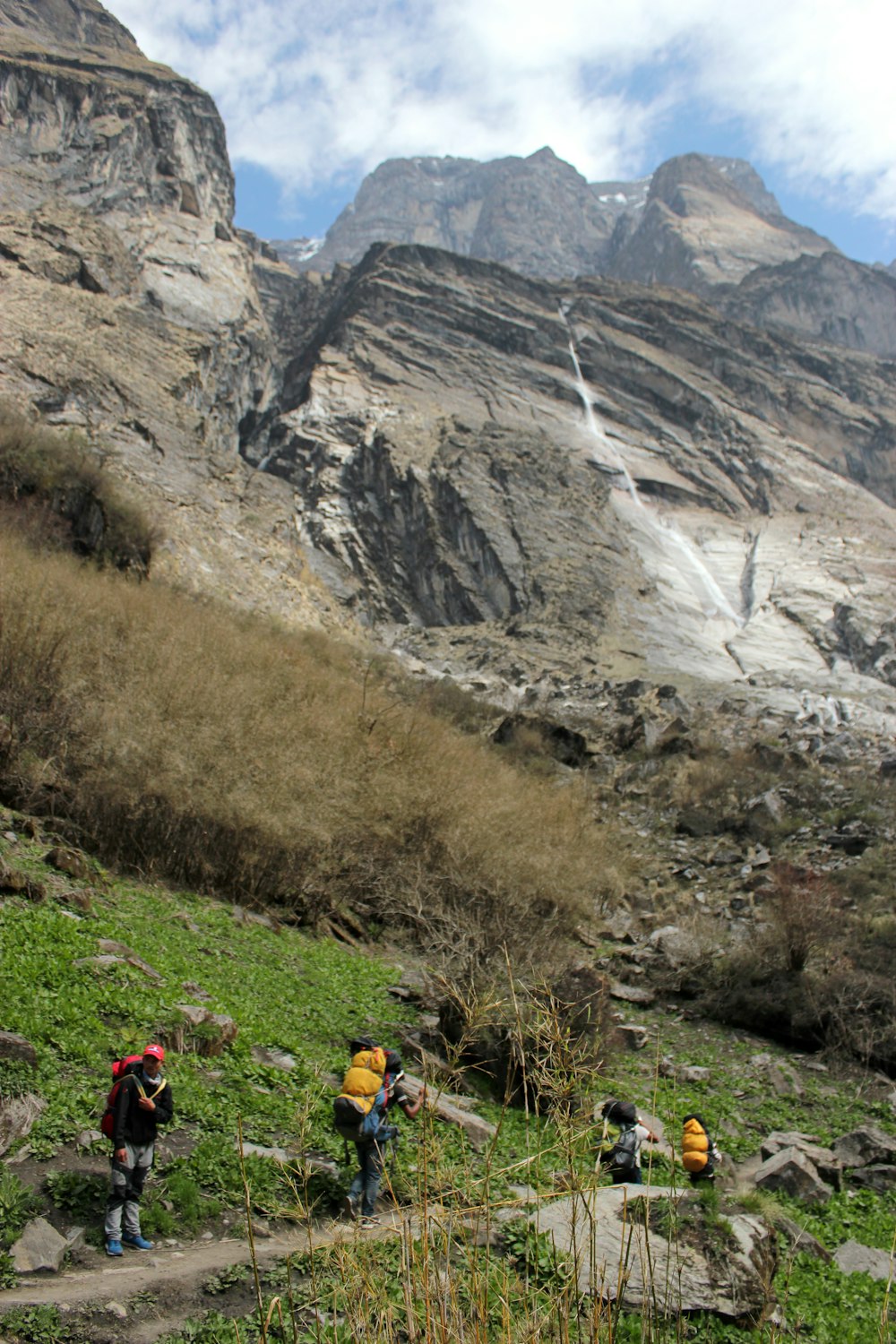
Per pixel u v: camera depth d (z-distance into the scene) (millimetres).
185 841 15109
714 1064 13734
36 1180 6207
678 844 26094
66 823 14344
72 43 114000
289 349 140375
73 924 10445
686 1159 8148
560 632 73000
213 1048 8844
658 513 102000
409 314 115375
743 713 47562
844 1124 12070
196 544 54000
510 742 34594
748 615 85750
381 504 89625
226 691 18719
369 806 17625
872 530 103750
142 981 9609
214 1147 7090
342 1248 3729
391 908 16734
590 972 12812
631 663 70125
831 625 81750
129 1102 6039
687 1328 5566
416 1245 4133
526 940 13492
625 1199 4105
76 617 19531
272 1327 5113
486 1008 3838
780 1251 7492
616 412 114062
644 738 36375
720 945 17344
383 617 81625
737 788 29406
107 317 76250
